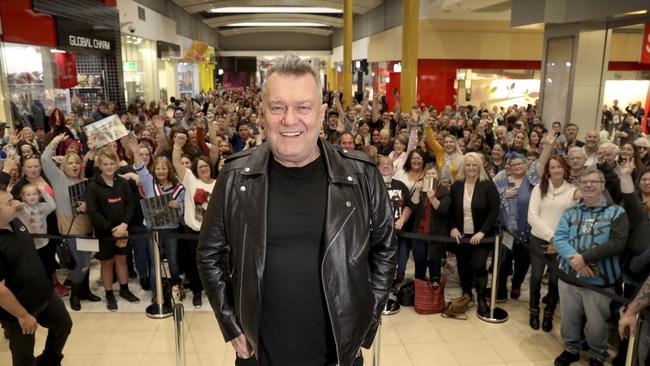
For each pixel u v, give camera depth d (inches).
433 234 185.2
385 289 62.9
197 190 183.0
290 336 59.1
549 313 169.6
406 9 560.4
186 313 184.5
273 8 1072.8
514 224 191.0
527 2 457.1
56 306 125.9
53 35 381.4
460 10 637.9
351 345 59.0
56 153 262.2
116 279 218.5
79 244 175.6
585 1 401.7
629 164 143.2
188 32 1091.3
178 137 247.1
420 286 183.9
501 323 176.7
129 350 157.9
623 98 671.1
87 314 183.8
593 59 426.3
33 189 174.4
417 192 191.3
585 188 135.3
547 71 467.5
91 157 233.8
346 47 818.8
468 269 187.2
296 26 1552.7
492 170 258.7
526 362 151.8
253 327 58.2
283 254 57.7
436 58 750.5
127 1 609.6
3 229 112.0
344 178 59.0
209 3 981.2
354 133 358.0
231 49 1707.7
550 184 166.6
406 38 565.0
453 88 762.8
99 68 530.3
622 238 131.1
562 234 141.9
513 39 764.0
